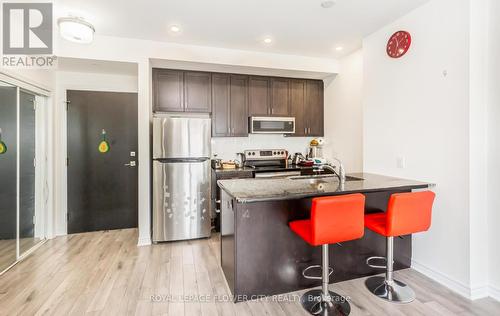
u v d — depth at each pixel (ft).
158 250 10.04
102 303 6.60
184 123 10.94
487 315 6.06
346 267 7.60
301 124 14.25
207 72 12.62
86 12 8.17
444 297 6.75
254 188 6.82
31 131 10.20
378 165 9.37
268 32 9.76
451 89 6.96
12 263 8.79
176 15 8.44
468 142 6.58
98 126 12.21
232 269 6.83
